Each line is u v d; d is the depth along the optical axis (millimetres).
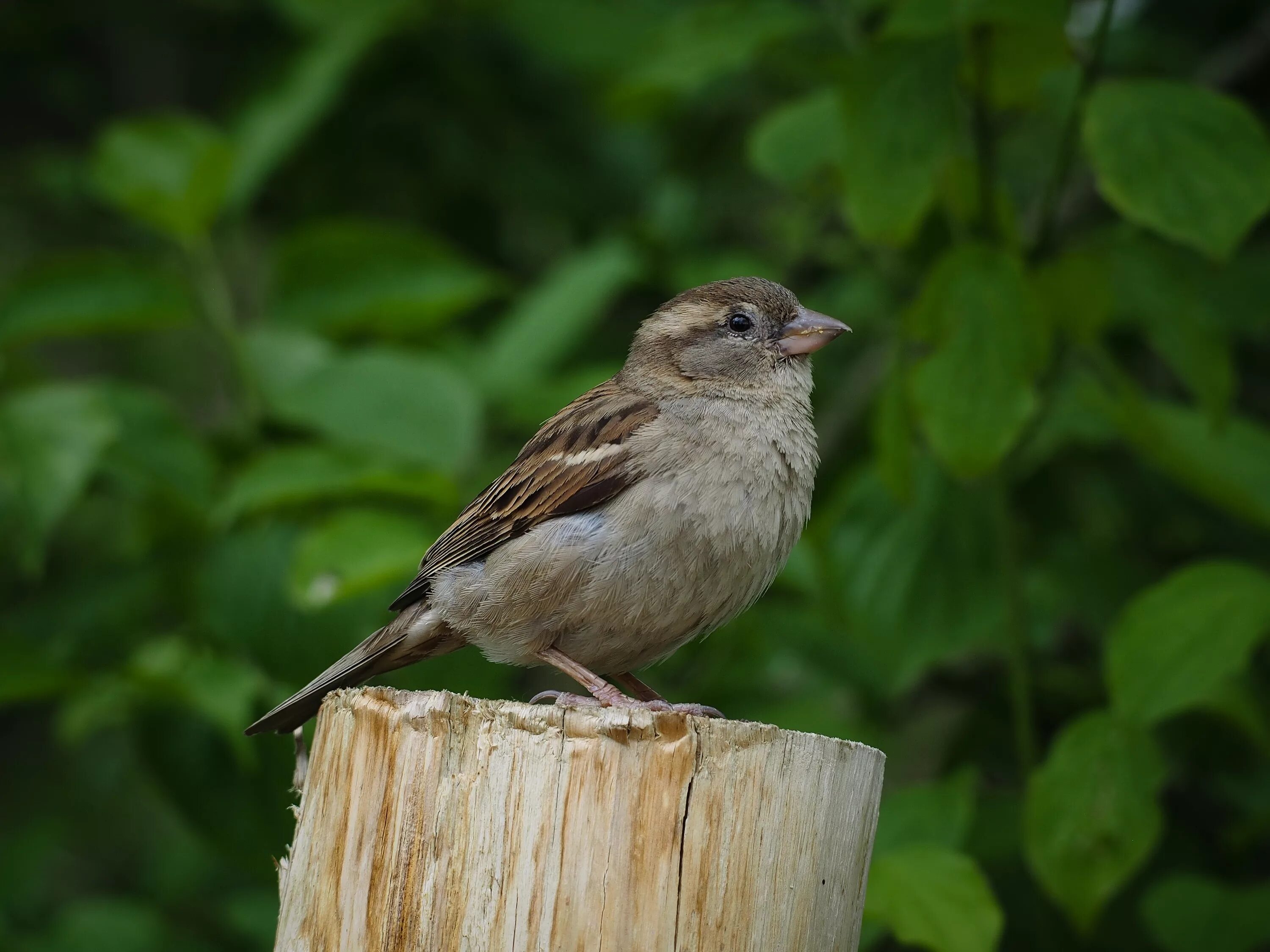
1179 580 8820
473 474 10664
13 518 10453
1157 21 13992
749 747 5758
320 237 11672
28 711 15156
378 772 5934
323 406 10297
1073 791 8602
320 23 13211
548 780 5715
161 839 14305
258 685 9953
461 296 11680
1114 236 9945
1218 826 12297
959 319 8586
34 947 11602
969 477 8602
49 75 15016
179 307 11242
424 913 5715
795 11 11156
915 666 10234
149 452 10211
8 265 15023
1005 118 12203
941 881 7766
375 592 9750
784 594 11125
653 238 12625
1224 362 9625
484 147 14242
